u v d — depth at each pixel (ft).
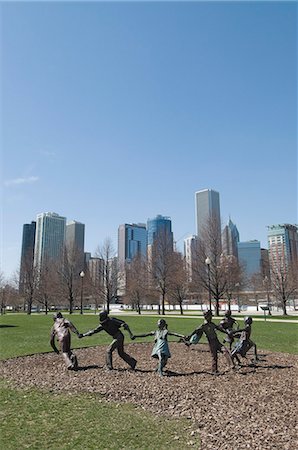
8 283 246.88
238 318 113.91
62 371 32.60
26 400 23.86
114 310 217.77
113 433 18.28
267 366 34.55
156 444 16.94
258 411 21.08
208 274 125.49
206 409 21.56
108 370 32.35
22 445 16.98
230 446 16.51
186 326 76.89
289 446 16.35
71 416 20.76
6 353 42.73
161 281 159.22
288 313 169.48
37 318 118.52
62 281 187.42
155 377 29.84
